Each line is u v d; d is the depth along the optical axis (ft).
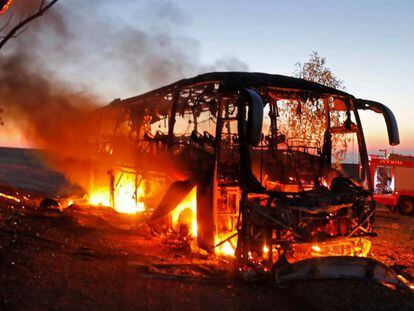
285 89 27.27
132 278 21.25
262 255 24.11
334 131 30.73
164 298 19.08
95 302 17.80
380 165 73.36
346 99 29.09
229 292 20.75
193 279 21.97
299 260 24.56
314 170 30.86
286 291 21.07
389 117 28.43
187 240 29.96
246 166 24.84
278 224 23.70
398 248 37.17
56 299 17.61
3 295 17.17
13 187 56.75
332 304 19.17
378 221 56.90
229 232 26.86
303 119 37.55
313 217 24.35
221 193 26.76
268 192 24.56
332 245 25.39
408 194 70.23
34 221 33.04
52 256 23.39
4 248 23.29
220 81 27.76
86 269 21.94
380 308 19.04
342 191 26.63
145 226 35.24
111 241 29.94
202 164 29.43
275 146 30.04
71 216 38.47
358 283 22.24
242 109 25.17
